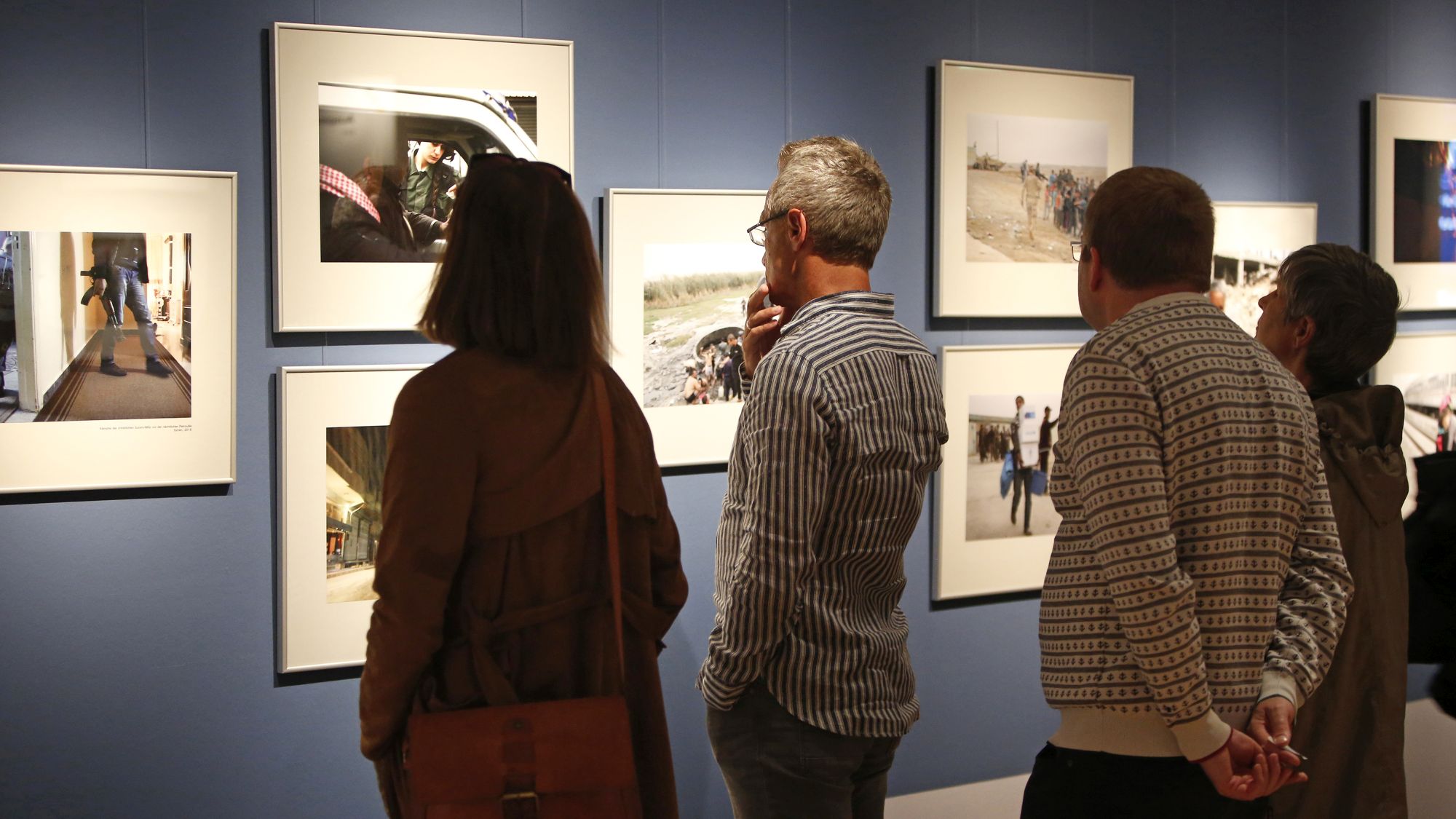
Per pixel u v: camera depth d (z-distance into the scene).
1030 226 3.80
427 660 1.46
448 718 1.47
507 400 1.50
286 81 2.88
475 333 1.52
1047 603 1.77
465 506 1.46
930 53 3.67
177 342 2.85
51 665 2.81
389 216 3.00
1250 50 4.17
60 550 2.80
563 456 1.53
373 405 3.01
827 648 1.87
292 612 2.97
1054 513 3.92
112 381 2.80
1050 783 1.79
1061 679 1.73
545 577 1.54
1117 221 1.74
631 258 3.25
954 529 3.75
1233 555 1.60
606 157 3.25
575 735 1.49
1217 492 1.60
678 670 3.39
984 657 3.87
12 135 2.71
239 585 2.96
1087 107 3.86
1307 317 2.22
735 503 1.97
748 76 3.42
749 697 1.92
